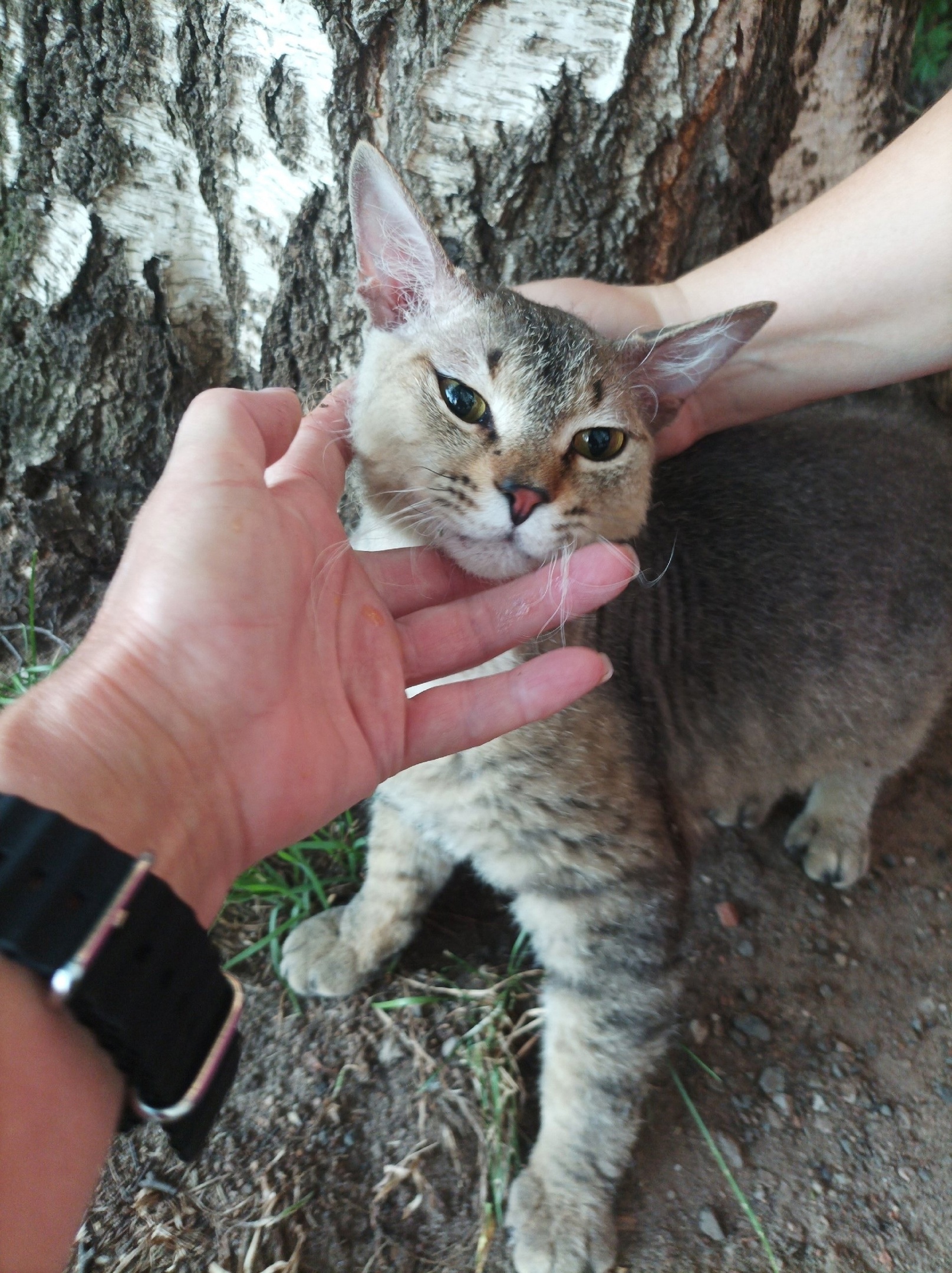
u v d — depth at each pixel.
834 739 0.41
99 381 0.41
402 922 0.37
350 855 0.40
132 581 0.21
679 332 0.31
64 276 0.39
